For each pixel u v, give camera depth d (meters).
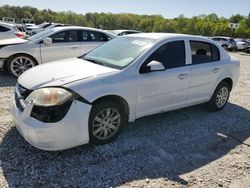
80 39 8.11
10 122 4.39
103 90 3.61
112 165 3.44
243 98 6.93
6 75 7.58
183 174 3.37
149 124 4.75
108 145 3.88
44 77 3.62
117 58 4.29
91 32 8.34
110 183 3.10
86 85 3.50
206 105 5.68
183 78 4.66
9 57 7.23
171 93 4.55
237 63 5.78
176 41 4.69
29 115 3.30
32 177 3.10
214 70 5.23
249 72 11.64
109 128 3.87
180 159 3.71
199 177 3.33
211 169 3.52
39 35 7.94
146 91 4.15
